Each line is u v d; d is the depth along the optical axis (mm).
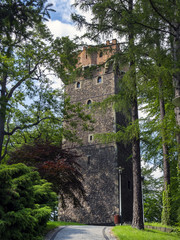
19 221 6203
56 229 9875
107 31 11047
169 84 11148
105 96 22578
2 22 6836
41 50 14977
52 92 16938
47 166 13523
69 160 16078
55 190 14609
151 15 9281
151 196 22766
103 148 21125
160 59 9945
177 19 8859
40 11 6719
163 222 11992
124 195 19906
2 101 8305
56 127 21609
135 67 10352
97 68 12609
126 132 11211
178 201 9859
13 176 7156
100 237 8367
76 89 24625
